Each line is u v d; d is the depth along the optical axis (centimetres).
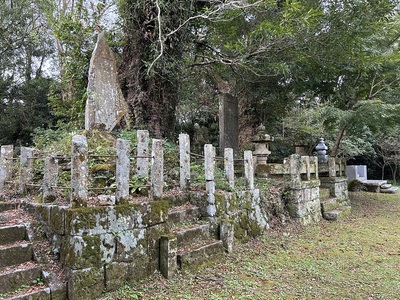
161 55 630
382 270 387
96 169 391
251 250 440
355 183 1214
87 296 254
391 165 1802
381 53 814
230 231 416
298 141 881
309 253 448
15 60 1237
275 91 961
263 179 658
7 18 1100
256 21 732
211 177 429
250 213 504
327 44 662
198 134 1162
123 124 630
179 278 320
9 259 261
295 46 665
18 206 353
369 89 905
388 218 720
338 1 621
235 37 746
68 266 253
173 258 322
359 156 1792
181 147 451
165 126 710
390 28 794
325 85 932
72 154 268
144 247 306
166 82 714
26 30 1176
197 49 803
